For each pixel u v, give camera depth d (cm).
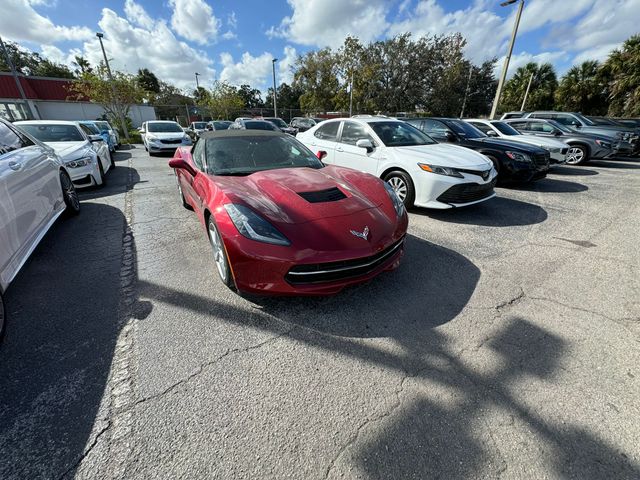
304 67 3272
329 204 247
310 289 216
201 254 326
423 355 191
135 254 326
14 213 246
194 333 209
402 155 452
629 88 2083
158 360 185
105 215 454
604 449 137
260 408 155
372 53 2858
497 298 251
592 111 2478
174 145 1129
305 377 175
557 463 131
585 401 160
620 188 634
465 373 178
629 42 2111
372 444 138
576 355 191
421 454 134
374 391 166
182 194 477
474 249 343
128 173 803
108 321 220
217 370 179
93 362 183
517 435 142
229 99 2962
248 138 357
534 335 208
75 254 326
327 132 588
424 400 161
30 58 3881
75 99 2581
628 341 203
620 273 291
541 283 274
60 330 210
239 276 219
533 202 532
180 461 131
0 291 200
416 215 458
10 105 2303
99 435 141
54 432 142
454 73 2894
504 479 125
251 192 255
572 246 353
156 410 154
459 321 222
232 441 139
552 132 958
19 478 123
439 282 274
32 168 313
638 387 168
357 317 226
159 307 236
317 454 134
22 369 177
